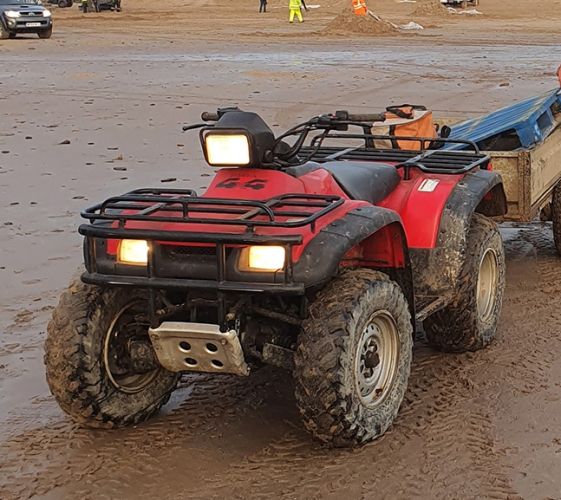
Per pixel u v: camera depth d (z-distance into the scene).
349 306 4.55
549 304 7.03
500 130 7.43
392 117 7.18
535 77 21.62
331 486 4.46
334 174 5.28
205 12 56.44
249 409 5.34
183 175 11.81
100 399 4.91
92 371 4.83
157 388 5.21
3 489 4.54
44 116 16.86
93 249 4.71
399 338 4.96
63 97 19.17
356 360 4.59
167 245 4.64
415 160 5.99
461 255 5.61
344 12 38.56
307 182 4.96
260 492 4.43
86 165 12.55
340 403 4.50
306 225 4.47
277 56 27.30
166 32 38.34
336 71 22.83
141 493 4.47
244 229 4.51
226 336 4.46
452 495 4.35
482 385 5.57
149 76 22.44
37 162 12.81
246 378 5.80
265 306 4.87
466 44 31.91
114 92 19.88
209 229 4.56
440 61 25.58
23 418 5.32
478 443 4.84
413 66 24.20
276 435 5.00
